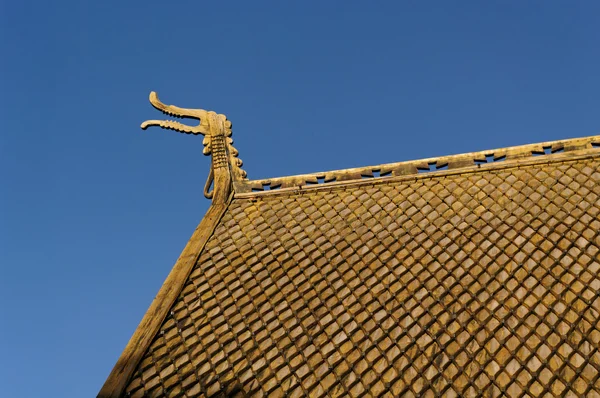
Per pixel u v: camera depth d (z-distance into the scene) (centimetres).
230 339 2178
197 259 2536
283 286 2356
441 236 2433
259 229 2670
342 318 2180
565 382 1836
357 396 1928
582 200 2436
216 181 2891
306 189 2830
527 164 2658
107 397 2027
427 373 1947
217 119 3014
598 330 1955
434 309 2139
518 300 2100
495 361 1934
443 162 2762
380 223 2572
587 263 2172
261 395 1981
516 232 2367
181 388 2045
